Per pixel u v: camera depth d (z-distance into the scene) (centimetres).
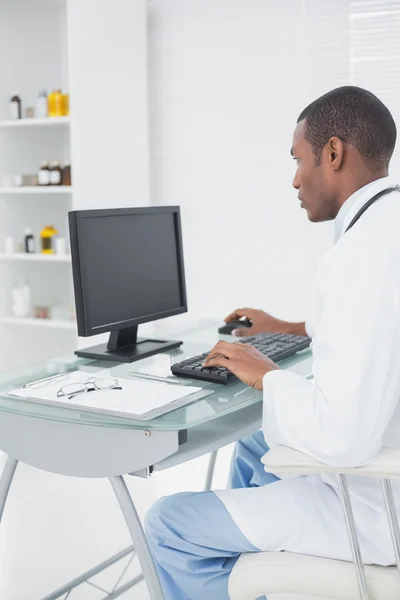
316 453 134
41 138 459
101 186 389
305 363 192
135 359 197
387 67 352
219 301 402
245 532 150
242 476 209
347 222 153
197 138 397
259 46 377
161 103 404
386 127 153
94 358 200
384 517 145
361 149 152
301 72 369
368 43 355
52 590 234
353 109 151
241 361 161
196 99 395
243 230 392
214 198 397
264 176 384
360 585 137
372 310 132
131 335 213
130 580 232
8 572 246
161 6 397
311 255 378
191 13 390
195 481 329
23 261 451
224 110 389
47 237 434
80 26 378
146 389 163
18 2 433
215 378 171
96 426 152
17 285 449
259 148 383
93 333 192
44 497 312
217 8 384
